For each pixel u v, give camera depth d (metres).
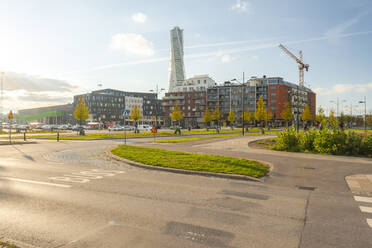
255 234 4.05
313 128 16.52
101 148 17.98
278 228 4.29
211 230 4.18
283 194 6.49
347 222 4.61
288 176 8.73
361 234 4.09
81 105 43.72
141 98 138.00
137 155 12.85
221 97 107.56
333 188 7.20
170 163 10.43
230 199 5.96
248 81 103.31
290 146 16.00
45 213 4.89
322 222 4.59
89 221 4.50
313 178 8.46
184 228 4.24
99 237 3.87
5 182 7.47
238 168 9.44
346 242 3.80
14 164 10.93
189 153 13.77
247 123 98.75
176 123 112.69
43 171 9.30
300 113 103.75
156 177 8.42
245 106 101.12
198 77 115.25
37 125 86.56
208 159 11.52
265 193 6.57
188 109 112.56
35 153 15.00
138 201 5.71
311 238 3.93
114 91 127.69
